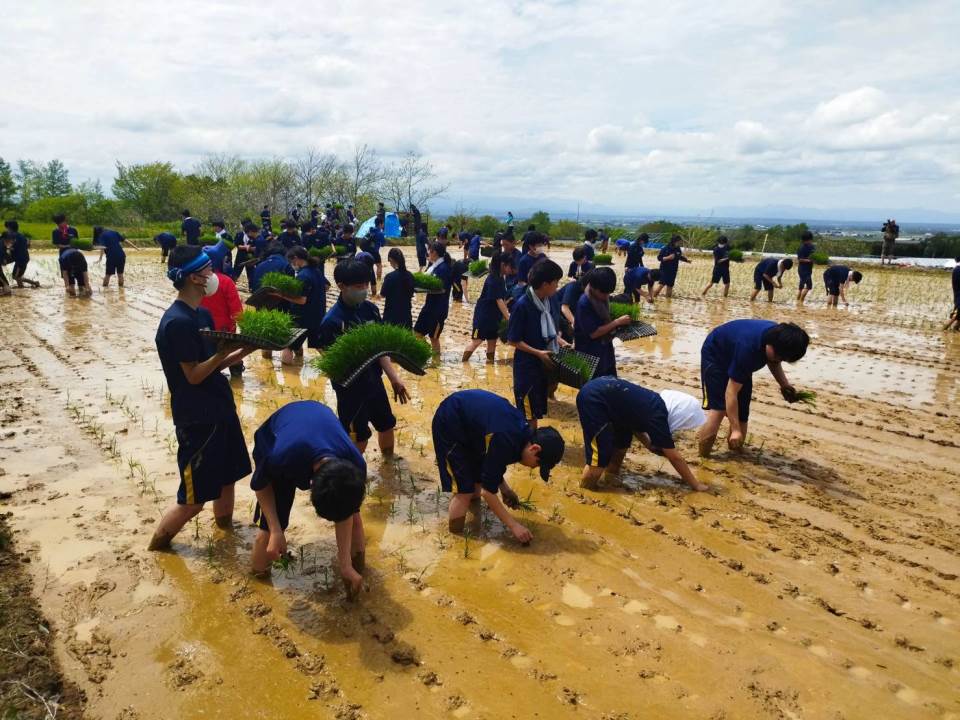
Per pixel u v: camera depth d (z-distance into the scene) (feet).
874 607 13.53
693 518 17.11
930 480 20.02
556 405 27.25
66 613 12.55
